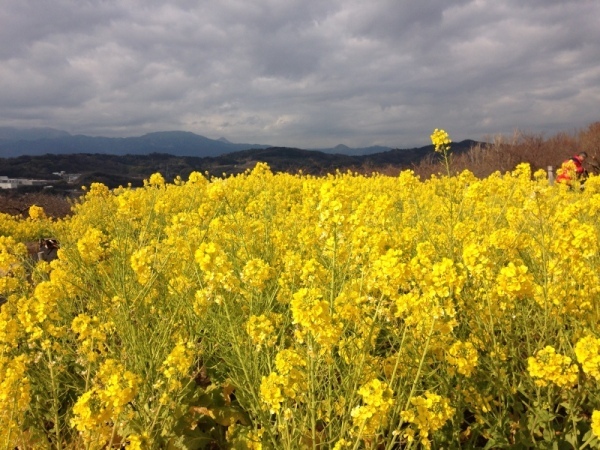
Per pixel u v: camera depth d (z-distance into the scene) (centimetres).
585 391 285
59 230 674
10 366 276
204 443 314
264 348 336
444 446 294
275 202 925
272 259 525
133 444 253
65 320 440
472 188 496
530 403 303
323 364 305
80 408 225
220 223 528
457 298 344
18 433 270
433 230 600
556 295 338
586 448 279
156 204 692
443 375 309
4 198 1808
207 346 400
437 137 595
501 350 319
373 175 1560
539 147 3384
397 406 253
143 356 351
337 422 280
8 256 473
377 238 339
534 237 420
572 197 732
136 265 386
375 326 301
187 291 395
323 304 245
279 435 288
